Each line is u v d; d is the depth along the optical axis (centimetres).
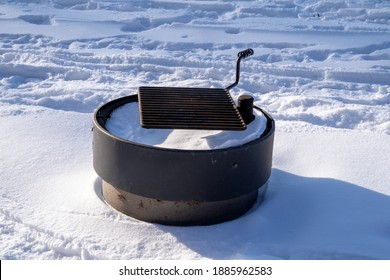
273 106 556
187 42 738
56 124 487
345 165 437
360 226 376
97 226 371
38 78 614
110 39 747
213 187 363
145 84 596
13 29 768
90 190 402
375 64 679
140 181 363
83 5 915
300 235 370
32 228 371
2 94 555
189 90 414
